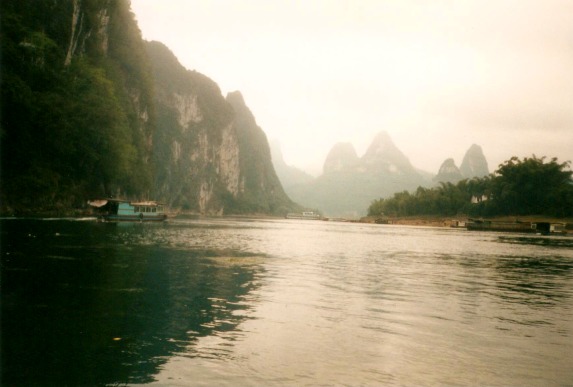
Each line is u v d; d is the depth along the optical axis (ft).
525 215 480.23
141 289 51.31
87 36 326.44
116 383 25.39
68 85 237.86
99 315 39.11
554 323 42.19
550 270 91.71
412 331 37.60
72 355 29.35
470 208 544.62
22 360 28.22
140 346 31.53
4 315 37.78
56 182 221.66
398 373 27.99
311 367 28.50
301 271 74.79
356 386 25.86
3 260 68.18
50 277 55.72
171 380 25.98
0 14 199.82
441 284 66.03
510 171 491.31
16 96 179.52
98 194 272.92
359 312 44.21
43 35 220.64
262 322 39.04
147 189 396.78
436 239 225.15
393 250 135.85
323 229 342.85
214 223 353.31
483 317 43.93
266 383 25.91
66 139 219.00
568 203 440.86
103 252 86.79
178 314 40.65
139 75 471.21
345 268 82.17
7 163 197.26
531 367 29.68
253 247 123.54
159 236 147.33
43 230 130.52
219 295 50.16
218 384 25.59
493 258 118.11
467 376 27.89
